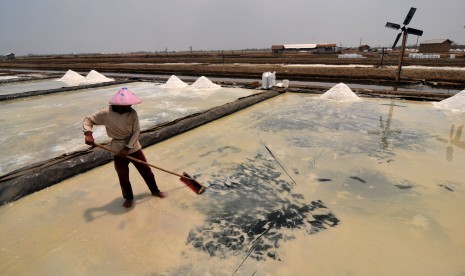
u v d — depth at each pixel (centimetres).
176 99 853
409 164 377
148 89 1080
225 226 258
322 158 402
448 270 203
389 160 391
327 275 202
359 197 302
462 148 427
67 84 1341
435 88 1065
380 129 524
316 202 294
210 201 299
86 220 270
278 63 2511
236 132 531
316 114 641
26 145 472
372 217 267
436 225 254
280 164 387
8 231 258
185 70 2030
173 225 260
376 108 688
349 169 367
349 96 791
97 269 212
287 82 977
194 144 474
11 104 826
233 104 690
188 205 292
